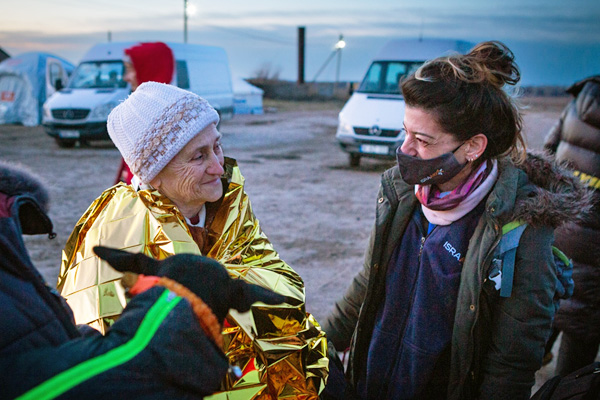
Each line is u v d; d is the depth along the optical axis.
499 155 1.60
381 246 1.81
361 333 1.90
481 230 1.57
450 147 1.55
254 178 9.48
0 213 1.02
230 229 1.67
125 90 12.87
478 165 1.61
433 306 1.71
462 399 1.67
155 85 1.52
